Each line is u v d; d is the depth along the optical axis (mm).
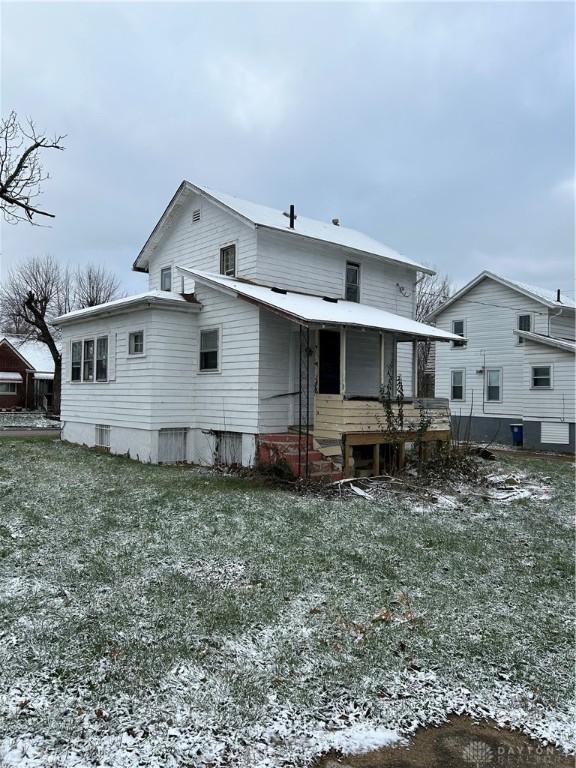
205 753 3045
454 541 7527
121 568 5746
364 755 3137
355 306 15227
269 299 12188
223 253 15297
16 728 3145
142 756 2984
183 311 13953
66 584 5266
